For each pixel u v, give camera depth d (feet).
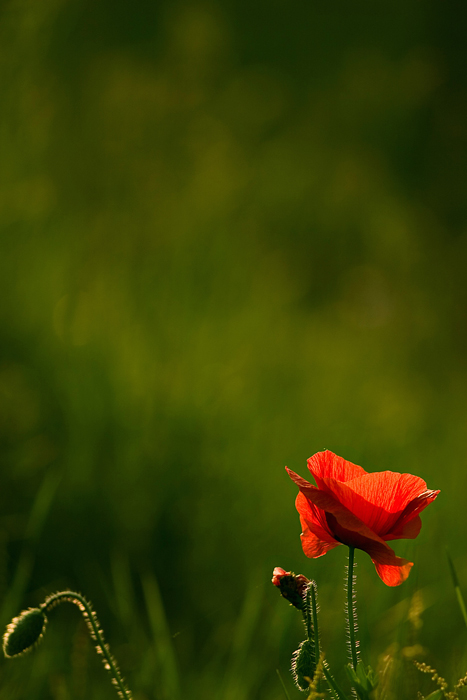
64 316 9.96
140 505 8.16
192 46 16.12
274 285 14.71
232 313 12.49
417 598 6.61
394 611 7.02
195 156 14.88
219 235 13.30
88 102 13.98
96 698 6.84
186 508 8.29
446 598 7.14
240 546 8.02
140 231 12.87
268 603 7.18
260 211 17.07
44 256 10.61
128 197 13.56
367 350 15.35
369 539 6.15
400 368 15.28
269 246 17.08
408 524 6.16
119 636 7.10
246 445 9.48
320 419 11.01
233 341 11.71
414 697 6.44
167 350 10.61
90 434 8.57
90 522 7.90
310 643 6.25
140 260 12.35
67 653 6.97
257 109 17.38
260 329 12.59
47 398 8.84
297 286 16.55
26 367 9.09
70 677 6.86
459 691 6.54
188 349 10.71
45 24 12.04
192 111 15.52
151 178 13.92
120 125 14.14
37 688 6.80
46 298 10.10
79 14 14.53
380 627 6.98
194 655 7.07
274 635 7.01
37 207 10.87
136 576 7.63
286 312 14.78
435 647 6.98
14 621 6.26
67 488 8.03
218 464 8.89
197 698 6.87
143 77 14.97
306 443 10.16
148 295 11.42
